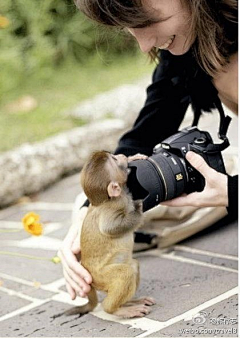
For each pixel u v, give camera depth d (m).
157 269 3.54
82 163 5.54
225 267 3.46
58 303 3.36
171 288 3.29
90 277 3.01
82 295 3.02
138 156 3.07
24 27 7.56
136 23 2.77
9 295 3.52
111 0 2.72
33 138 5.68
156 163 3.01
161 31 2.87
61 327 3.07
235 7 2.90
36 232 3.17
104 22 2.80
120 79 7.31
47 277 3.70
